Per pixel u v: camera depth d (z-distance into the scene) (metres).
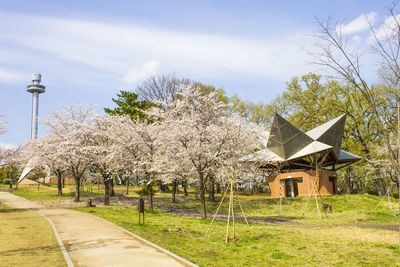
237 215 30.14
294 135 41.81
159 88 52.28
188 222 21.56
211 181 35.19
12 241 12.59
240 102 53.03
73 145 35.91
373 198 35.41
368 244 13.11
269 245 13.41
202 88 50.50
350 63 11.26
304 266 10.38
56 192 50.44
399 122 11.34
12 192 49.22
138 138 31.11
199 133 25.12
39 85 126.00
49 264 9.20
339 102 45.12
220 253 12.19
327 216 27.30
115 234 14.56
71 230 15.67
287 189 44.31
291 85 51.84
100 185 59.44
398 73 10.84
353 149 44.50
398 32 10.55
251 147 31.48
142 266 9.28
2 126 34.41
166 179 28.30
